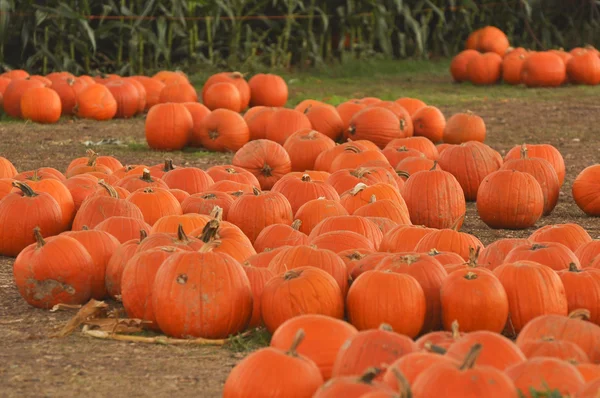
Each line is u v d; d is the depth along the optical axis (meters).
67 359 9.69
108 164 19.20
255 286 10.77
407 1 52.59
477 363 7.75
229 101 31.67
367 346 7.97
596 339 8.95
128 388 8.78
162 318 10.29
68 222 15.44
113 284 11.88
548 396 6.94
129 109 32.62
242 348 10.11
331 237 12.41
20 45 43.31
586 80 42.66
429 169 18.70
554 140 27.66
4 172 18.42
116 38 44.03
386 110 24.30
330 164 19.80
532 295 10.47
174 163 23.30
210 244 10.58
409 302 10.07
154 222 14.77
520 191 16.80
